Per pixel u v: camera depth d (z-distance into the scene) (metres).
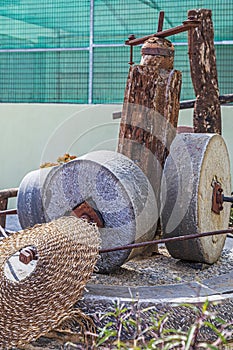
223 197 4.41
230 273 4.20
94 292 3.65
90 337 3.46
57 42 9.38
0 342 3.33
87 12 9.18
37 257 3.61
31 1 9.44
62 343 3.53
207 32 6.55
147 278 4.06
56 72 9.42
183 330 3.44
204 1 8.61
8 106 9.45
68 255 3.61
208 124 6.64
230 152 8.53
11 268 4.08
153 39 4.65
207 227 4.27
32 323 3.39
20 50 9.59
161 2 8.77
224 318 3.51
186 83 8.81
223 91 8.67
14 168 9.45
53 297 3.50
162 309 3.42
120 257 3.98
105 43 9.13
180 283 3.93
